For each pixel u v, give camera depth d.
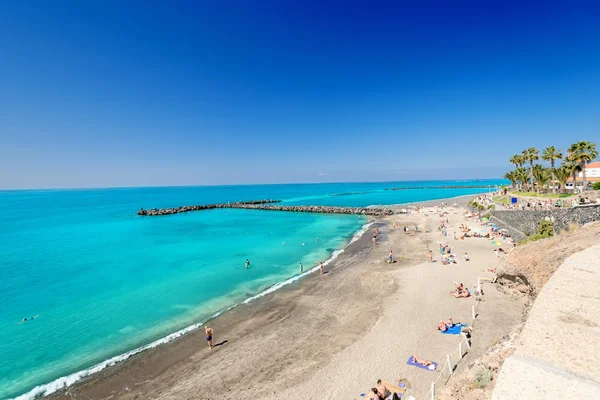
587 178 72.56
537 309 7.91
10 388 14.95
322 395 13.20
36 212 108.06
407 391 12.87
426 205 99.19
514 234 40.03
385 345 16.50
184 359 16.75
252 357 16.55
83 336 19.84
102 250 44.94
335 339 17.72
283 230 60.91
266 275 31.59
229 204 118.19
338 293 25.11
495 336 16.09
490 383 8.31
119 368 16.19
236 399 13.43
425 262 32.44
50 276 32.66
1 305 24.95
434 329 17.69
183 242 50.09
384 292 24.31
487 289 22.52
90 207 127.31
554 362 5.74
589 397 4.81
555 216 32.97
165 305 24.42
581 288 8.93
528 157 70.75
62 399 14.08
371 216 80.69
